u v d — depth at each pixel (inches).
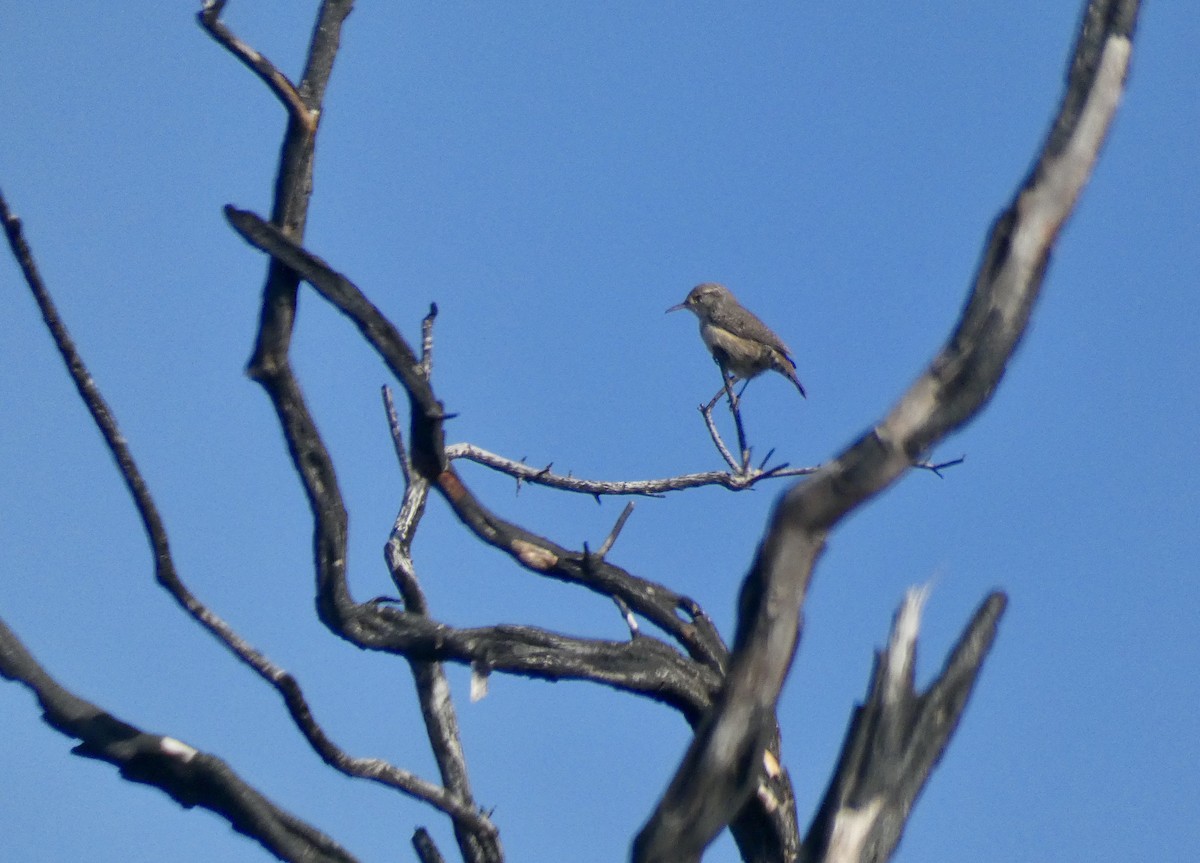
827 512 321.4
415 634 439.8
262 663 402.6
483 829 427.8
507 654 440.1
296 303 441.1
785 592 329.1
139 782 407.2
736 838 455.5
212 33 433.7
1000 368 309.9
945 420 311.1
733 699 336.8
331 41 452.8
